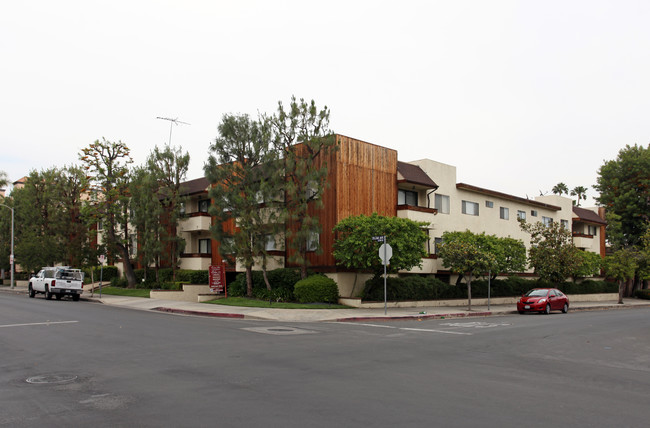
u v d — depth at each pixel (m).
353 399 7.42
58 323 17.80
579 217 51.50
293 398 7.44
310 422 6.22
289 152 27.22
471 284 33.28
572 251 35.22
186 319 20.20
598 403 7.40
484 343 14.34
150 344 12.93
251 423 6.17
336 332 16.39
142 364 10.17
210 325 17.84
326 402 7.21
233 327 17.31
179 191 35.56
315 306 24.83
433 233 34.28
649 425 6.27
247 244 27.19
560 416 6.63
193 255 36.53
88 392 7.82
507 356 12.03
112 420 6.32
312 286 26.03
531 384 8.76
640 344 14.91
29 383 8.48
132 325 17.31
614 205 54.22
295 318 21.12
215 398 7.42
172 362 10.39
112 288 40.56
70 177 44.47
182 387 8.14
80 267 44.00
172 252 36.31
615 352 13.17
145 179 34.72
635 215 52.06
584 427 6.14
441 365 10.52
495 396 7.76
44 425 6.11
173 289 34.09
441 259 33.81
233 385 8.30
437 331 17.34
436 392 7.97
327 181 27.30
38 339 13.83
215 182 28.19
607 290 49.00
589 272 40.59
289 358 11.00
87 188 39.59
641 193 52.69
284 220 26.39
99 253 41.53
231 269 34.25
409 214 30.97
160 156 34.81
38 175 45.47
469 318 23.88
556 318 24.22
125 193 38.59
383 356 11.53
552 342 14.89
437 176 35.31
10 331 15.57
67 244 42.06
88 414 6.59
